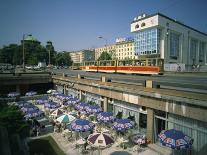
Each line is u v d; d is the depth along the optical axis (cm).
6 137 1037
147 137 1486
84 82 2442
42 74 3938
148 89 1429
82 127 1312
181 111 1194
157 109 1378
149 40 7775
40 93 3731
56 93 2947
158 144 1422
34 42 11969
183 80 2277
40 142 1493
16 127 1327
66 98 2516
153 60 3019
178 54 8356
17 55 10912
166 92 1279
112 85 1867
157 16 7262
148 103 1452
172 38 7981
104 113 1639
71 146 1423
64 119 1584
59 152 1326
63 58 12700
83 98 2617
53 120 1892
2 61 11406
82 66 5303
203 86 1647
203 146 1145
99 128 1722
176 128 1298
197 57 9719
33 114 1758
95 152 1316
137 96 1560
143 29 7869
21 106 1966
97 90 2175
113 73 3944
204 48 10388
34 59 10544
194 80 2267
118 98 1808
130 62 3412
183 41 8481
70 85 2934
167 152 1302
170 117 1338
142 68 3177
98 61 4372
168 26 7644
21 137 1400
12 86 3600
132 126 1402
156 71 2948
